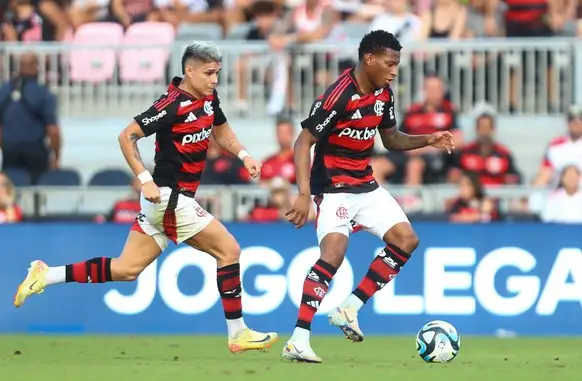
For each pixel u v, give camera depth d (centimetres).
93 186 5297
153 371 2673
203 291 4300
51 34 6075
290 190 5094
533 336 4272
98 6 6106
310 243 4303
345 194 2994
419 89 5638
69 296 4328
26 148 5500
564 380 2503
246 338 3089
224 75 5781
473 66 5691
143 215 3053
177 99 2928
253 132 5756
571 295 4309
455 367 2847
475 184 5000
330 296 4291
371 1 5925
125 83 5897
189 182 3023
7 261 4344
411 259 4309
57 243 4341
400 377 2544
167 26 6028
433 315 4306
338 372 2653
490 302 4306
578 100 5728
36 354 3431
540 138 5744
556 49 5719
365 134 2972
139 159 2909
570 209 5000
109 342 3944
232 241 3078
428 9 5847
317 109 2909
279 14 5950
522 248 4316
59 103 5903
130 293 4319
